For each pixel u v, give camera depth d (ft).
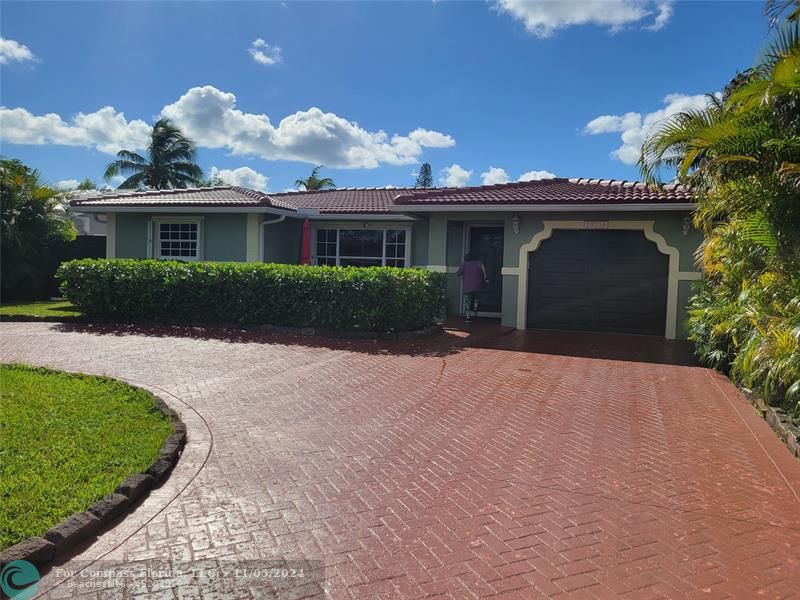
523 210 44.06
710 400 25.77
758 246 26.02
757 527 14.02
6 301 59.72
